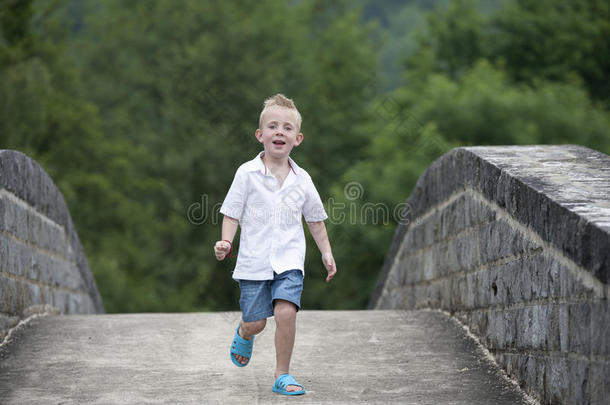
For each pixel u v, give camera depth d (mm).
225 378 7609
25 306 10812
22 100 32625
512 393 7145
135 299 40812
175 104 49000
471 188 9531
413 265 14148
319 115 50906
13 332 9875
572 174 7469
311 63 53469
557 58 56562
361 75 56281
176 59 48594
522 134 34312
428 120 35344
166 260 47406
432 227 12375
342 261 33406
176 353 8805
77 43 53031
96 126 45625
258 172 7066
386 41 63188
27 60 38125
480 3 72938
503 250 7984
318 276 41438
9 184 10031
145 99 51906
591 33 56375
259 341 9469
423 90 41031
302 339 9602
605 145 36094
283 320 6789
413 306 14062
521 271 7277
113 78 52750
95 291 18562
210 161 46562
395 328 10266
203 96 47750
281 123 7059
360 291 36219
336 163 50219
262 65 48500
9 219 9961
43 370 7992
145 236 47312
